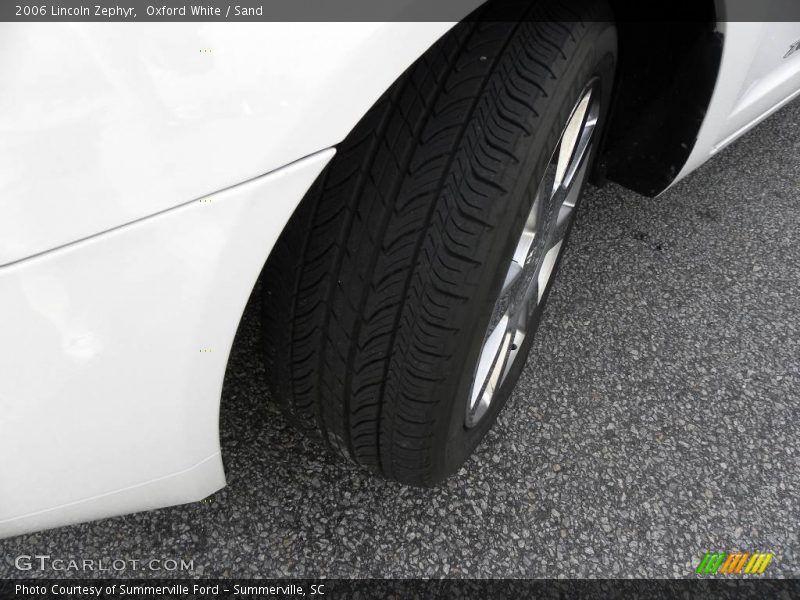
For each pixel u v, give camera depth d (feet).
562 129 3.77
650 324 6.77
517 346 5.46
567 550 5.02
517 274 4.52
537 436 5.71
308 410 4.42
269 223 2.89
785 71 6.38
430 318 3.67
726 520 5.33
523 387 6.06
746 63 5.19
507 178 3.49
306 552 4.84
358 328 3.82
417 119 3.45
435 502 5.19
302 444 5.41
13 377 2.82
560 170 4.80
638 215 7.95
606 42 4.11
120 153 2.48
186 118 2.51
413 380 3.88
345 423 4.33
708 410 6.08
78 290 2.69
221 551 4.80
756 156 9.09
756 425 6.01
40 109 2.32
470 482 5.34
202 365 3.22
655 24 4.83
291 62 2.58
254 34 2.50
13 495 3.26
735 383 6.33
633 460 5.64
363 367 3.94
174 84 2.45
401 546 4.92
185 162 2.59
